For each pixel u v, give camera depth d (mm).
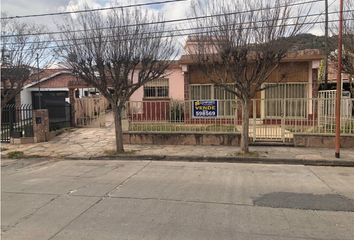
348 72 16359
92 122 18844
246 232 5086
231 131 13617
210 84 18016
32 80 23797
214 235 4980
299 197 6914
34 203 6703
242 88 11422
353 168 10000
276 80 17609
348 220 5582
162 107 14242
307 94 17438
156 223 5496
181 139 13906
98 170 10000
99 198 6977
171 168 10125
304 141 12773
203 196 7027
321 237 4895
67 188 7859
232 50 10773
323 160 10539
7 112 16047
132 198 6938
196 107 13945
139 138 14250
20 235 5090
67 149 13727
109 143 14641
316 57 16656
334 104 12555
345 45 15148
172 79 20438
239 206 6336
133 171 9742
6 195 7352
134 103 14422
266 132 13461
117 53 11969
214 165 10555
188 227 5305
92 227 5359
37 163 11555
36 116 15547
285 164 10648
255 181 8328
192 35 13156
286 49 10828
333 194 7133
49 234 5102
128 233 5090
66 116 18516
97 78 12414
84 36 12047
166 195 7129
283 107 13109
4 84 16234
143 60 12203
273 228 5242
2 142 15625
